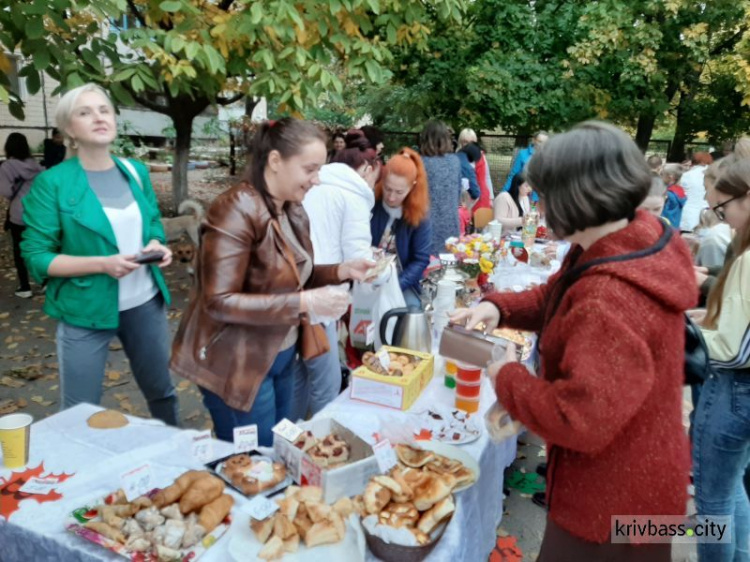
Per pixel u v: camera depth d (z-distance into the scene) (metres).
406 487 1.49
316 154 1.88
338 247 2.74
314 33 4.30
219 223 1.86
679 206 7.05
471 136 6.80
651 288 1.11
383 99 12.77
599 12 10.12
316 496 1.50
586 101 10.57
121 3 3.45
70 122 2.29
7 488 1.60
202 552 1.38
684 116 13.17
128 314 2.55
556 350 1.24
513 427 1.53
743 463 2.07
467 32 10.55
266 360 2.02
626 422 1.12
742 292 1.86
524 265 4.26
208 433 1.76
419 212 3.30
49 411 3.71
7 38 3.46
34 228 2.34
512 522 2.83
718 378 2.03
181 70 3.87
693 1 10.48
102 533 1.40
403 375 2.14
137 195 2.52
